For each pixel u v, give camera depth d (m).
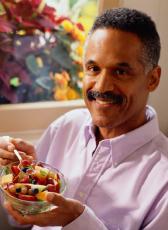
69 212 0.76
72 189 0.94
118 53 0.77
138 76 0.80
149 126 0.90
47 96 1.30
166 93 1.31
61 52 1.28
